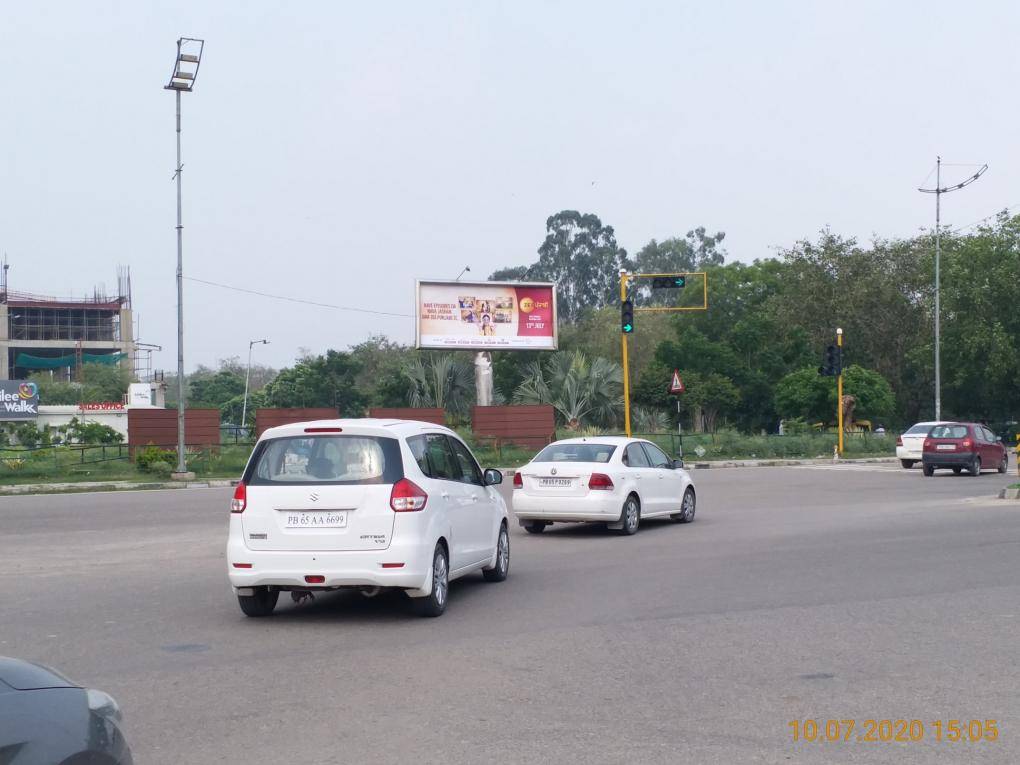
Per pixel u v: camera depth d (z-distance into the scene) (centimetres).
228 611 1040
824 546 1474
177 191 3278
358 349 7762
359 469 970
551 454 1736
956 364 5672
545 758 565
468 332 4662
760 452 4266
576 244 10512
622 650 830
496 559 1197
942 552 1387
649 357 6675
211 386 9488
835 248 6550
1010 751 577
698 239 11038
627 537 1662
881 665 770
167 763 567
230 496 2622
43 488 2933
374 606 1066
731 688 709
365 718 647
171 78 3194
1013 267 5534
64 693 404
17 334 8819
